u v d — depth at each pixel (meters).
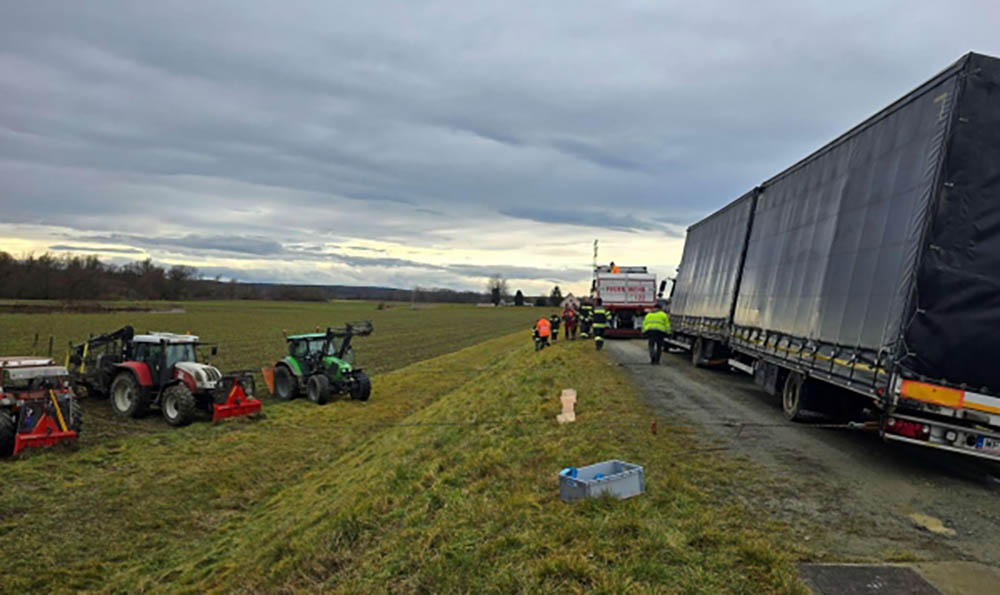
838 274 10.05
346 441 15.55
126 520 10.22
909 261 7.85
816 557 5.37
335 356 20.78
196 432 15.34
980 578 5.03
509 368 22.72
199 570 8.56
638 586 4.77
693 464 8.16
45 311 63.22
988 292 7.60
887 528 6.12
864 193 9.61
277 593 6.80
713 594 4.67
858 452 9.19
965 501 7.03
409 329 63.81
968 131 7.59
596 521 5.89
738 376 18.28
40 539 9.30
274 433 15.72
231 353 32.59
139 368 16.44
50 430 13.02
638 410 11.84
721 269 18.53
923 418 7.85
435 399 21.39
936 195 7.61
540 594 4.88
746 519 6.24
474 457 9.51
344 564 6.94
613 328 32.16
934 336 7.63
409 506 8.04
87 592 8.12
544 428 10.80
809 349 10.75
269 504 11.44
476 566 5.60
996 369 7.56
